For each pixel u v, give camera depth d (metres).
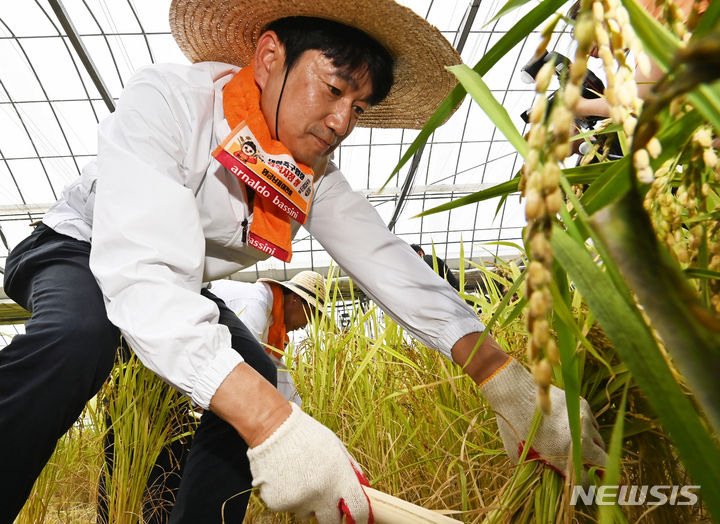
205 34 1.50
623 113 0.34
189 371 0.95
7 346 1.08
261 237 1.34
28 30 9.87
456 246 14.43
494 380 1.10
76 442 1.76
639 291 0.29
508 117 0.42
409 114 1.67
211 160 1.28
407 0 9.77
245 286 2.44
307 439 0.89
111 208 1.07
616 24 0.35
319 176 1.45
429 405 1.44
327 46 1.19
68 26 9.30
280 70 1.23
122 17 9.74
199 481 1.23
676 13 0.39
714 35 0.24
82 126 11.41
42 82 10.65
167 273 1.03
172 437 1.83
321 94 1.20
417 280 1.33
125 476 1.60
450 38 10.37
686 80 0.26
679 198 0.44
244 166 1.20
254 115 1.24
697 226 0.46
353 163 12.54
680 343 0.28
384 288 1.35
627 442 1.03
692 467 0.31
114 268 1.02
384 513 0.89
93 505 1.83
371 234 1.43
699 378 0.27
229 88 1.28
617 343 0.33
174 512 1.24
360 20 1.24
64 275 1.22
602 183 0.47
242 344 1.43
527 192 0.30
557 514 0.93
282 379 1.91
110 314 1.02
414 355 1.60
